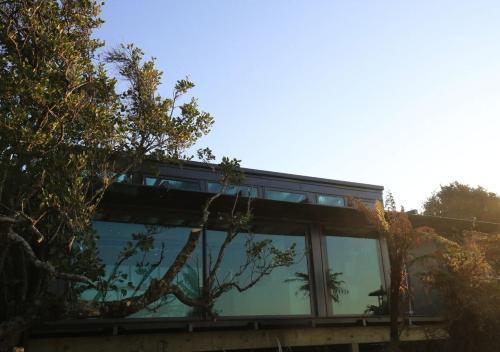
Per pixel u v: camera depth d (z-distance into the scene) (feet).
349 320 37.11
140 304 23.54
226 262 34.45
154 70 25.98
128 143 25.44
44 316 21.56
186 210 33.99
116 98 24.72
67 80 21.88
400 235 36.60
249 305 34.50
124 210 32.01
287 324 34.81
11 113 19.74
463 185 116.88
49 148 21.07
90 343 29.07
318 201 46.60
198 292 32.58
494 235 43.11
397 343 35.53
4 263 24.82
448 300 38.45
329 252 39.29
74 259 23.73
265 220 37.27
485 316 37.22
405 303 39.14
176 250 32.89
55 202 20.44
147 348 30.45
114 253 30.81
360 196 49.47
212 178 40.86
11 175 20.63
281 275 36.52
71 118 21.93
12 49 22.33
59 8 22.70
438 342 41.60
